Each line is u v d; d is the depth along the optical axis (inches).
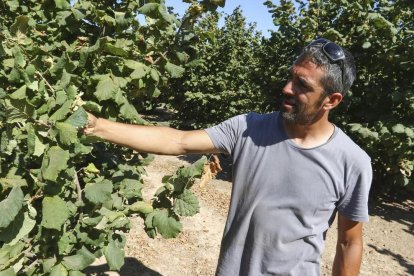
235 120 71.6
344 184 64.1
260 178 65.8
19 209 53.7
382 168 286.4
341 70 58.1
